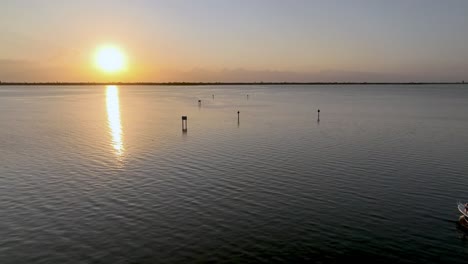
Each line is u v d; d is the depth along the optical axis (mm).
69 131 72062
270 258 22406
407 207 30188
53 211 29484
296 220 27688
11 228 26500
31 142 59406
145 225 26906
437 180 37406
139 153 50406
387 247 23641
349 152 50750
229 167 42594
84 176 39062
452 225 26750
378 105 147500
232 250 23344
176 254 22875
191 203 31125
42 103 161875
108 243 24281
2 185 36000
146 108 133000
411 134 67125
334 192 33812
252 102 171875
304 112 114875
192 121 89188
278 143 57938
